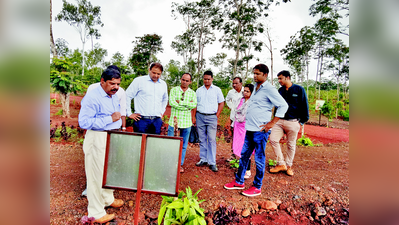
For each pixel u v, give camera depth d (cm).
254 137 313
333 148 657
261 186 339
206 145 446
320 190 339
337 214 279
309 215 279
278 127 405
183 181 363
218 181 371
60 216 246
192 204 213
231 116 488
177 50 2509
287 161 409
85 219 212
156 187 187
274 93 292
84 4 2552
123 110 317
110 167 193
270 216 274
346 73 1925
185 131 403
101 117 231
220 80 2908
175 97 396
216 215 269
